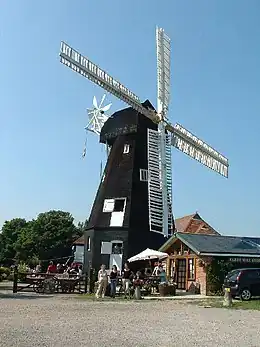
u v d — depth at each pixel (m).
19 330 11.08
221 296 25.69
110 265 32.78
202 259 27.52
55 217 77.88
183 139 36.91
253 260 28.33
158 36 37.28
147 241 33.00
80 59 31.61
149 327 12.41
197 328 12.40
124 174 34.53
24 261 69.75
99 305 18.94
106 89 33.16
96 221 34.34
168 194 34.69
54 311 15.77
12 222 90.12
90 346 9.29
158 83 36.59
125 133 35.59
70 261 70.31
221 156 39.50
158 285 26.55
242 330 12.18
